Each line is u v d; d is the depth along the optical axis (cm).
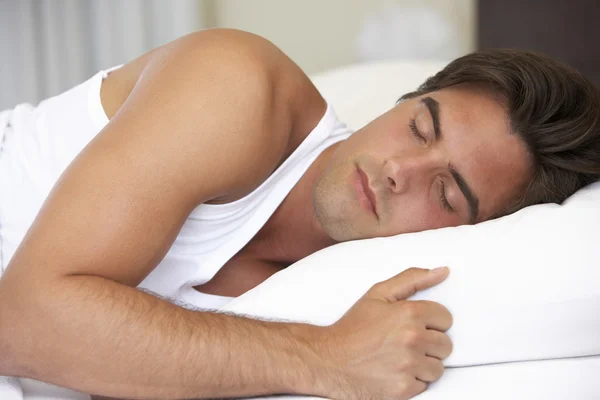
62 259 90
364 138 117
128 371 88
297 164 124
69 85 254
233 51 107
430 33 292
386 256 101
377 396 91
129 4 255
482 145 115
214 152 101
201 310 98
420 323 92
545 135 117
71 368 88
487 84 121
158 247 97
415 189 113
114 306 88
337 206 115
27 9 245
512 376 93
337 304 99
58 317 87
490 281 95
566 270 94
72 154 119
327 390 91
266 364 90
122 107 104
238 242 119
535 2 261
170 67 105
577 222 99
